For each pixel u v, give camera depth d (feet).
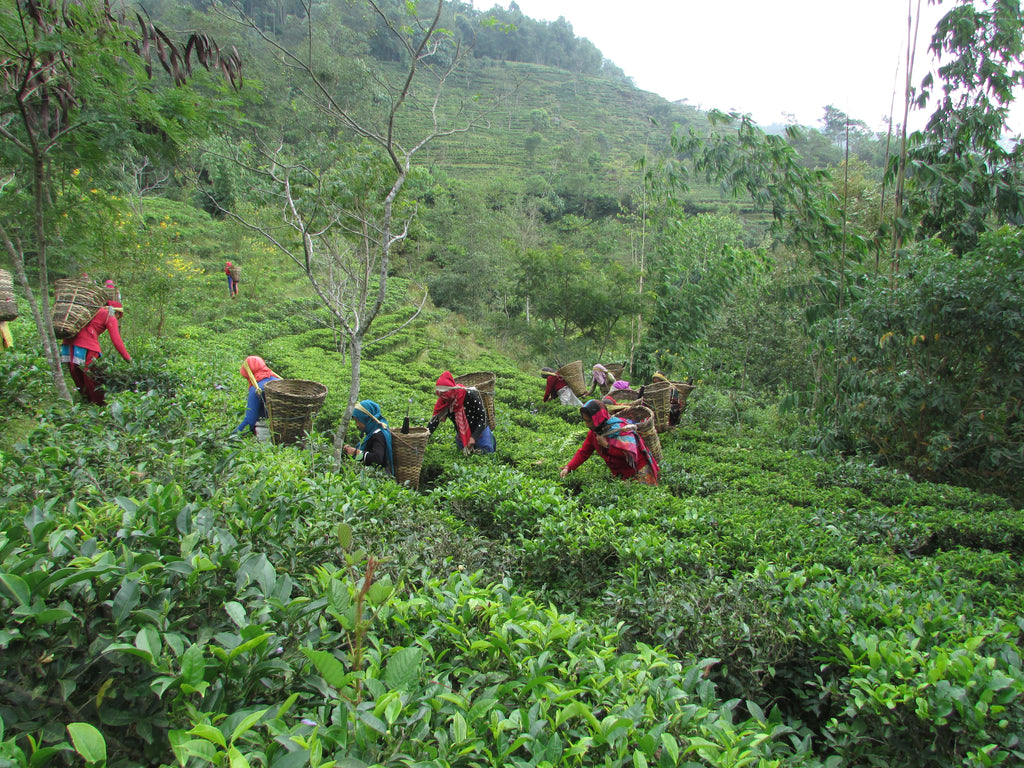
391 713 5.68
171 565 6.57
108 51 16.74
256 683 6.55
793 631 11.25
